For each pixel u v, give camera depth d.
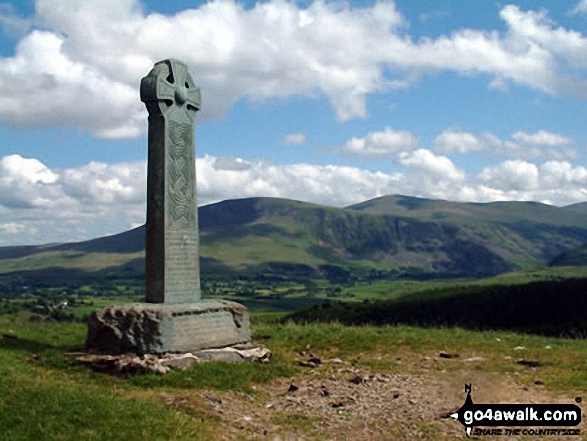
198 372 17.33
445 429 13.66
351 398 16.02
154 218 20.44
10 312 85.19
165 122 20.64
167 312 18.62
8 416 11.94
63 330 25.69
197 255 21.42
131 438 11.51
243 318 21.03
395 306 54.84
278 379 18.14
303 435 13.12
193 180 21.55
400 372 19.22
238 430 13.13
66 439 11.14
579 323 40.88
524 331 41.72
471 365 20.20
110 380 16.78
